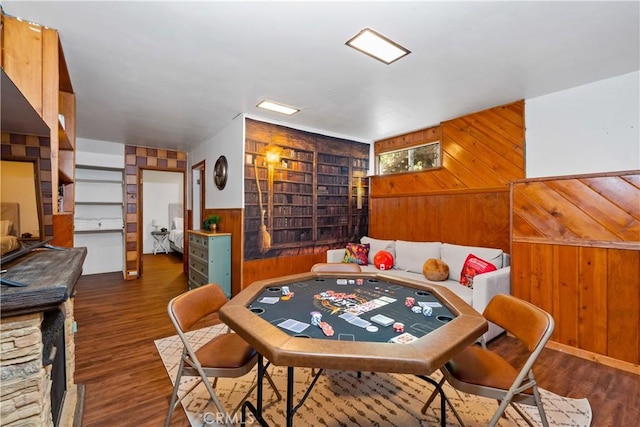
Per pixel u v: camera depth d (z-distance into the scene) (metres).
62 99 2.92
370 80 2.76
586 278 2.47
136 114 3.73
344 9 1.77
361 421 1.71
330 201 4.62
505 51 2.25
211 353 1.61
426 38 2.08
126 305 3.80
